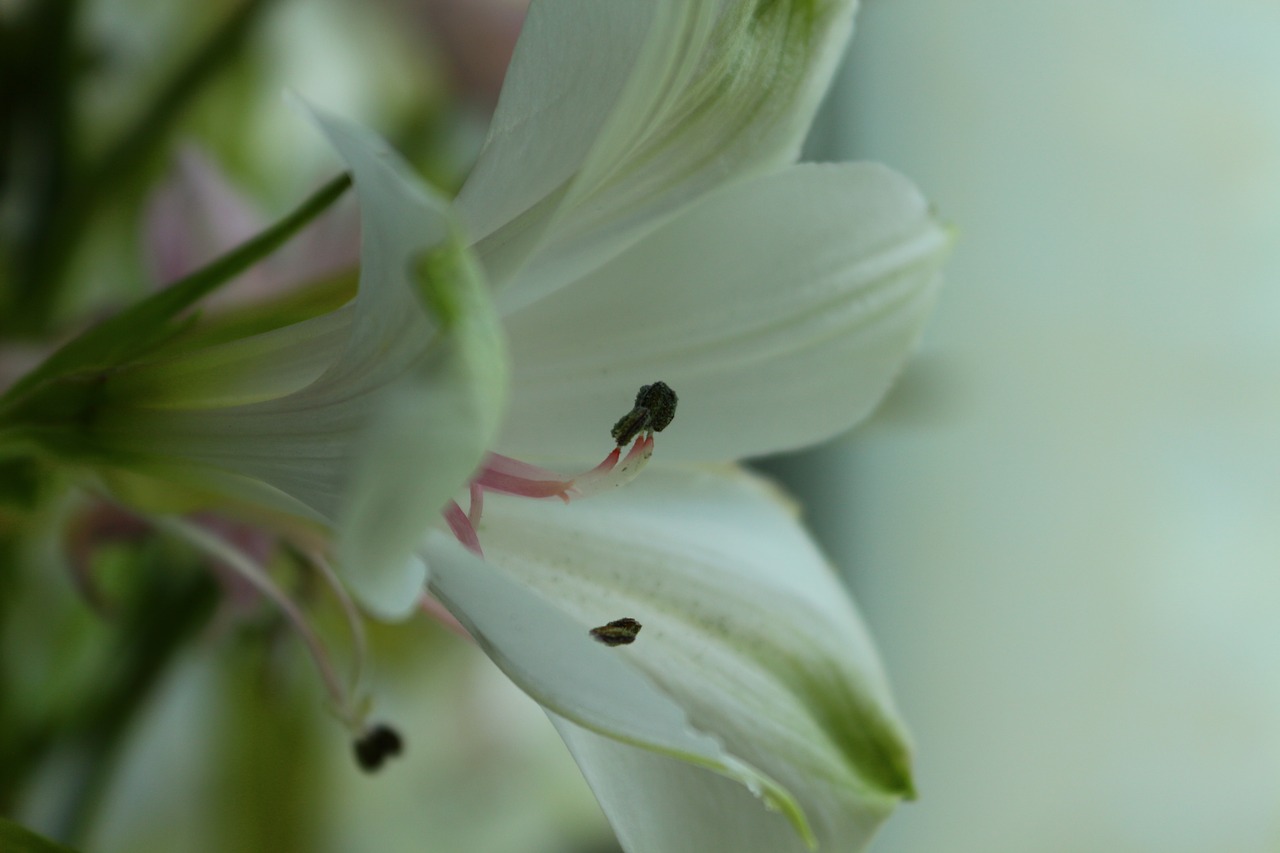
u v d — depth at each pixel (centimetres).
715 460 25
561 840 39
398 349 21
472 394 20
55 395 23
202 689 30
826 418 25
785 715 24
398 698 32
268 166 30
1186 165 45
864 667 25
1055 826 46
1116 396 46
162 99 27
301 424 22
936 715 47
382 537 20
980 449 46
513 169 22
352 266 24
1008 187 46
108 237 28
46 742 27
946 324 45
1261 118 44
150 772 31
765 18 23
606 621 24
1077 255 46
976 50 45
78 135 27
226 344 23
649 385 24
